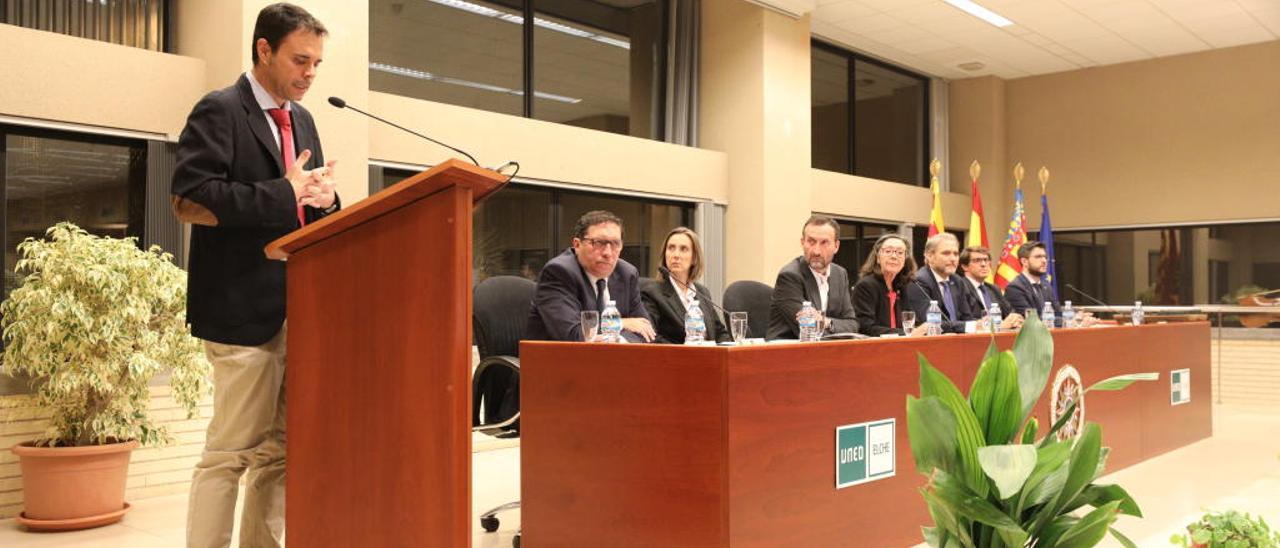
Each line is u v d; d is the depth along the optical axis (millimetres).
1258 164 9812
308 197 2199
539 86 7781
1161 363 5543
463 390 1707
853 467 2887
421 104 6320
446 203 1723
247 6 4953
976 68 10914
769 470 2584
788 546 2637
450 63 7172
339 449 1965
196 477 2264
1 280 4562
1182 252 10352
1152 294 10523
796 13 8484
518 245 7203
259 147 2266
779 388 2627
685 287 4324
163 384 4496
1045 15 8945
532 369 2895
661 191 7945
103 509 3869
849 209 9766
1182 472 4930
